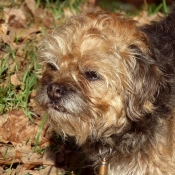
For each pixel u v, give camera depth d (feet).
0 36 29.91
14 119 26.30
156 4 49.01
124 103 21.27
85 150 23.40
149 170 22.21
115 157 22.45
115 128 21.58
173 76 22.03
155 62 21.34
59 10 34.17
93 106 21.11
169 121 21.90
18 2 34.68
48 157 25.00
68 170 24.84
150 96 21.12
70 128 21.85
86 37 20.86
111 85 20.94
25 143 25.57
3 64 28.12
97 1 47.96
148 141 21.85
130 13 40.50
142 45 21.26
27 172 24.16
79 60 20.92
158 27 24.36
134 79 21.09
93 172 24.98
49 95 21.18
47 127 26.12
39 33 31.45
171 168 22.18
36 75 26.43
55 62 21.59
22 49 29.60
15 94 27.27
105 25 21.21
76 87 21.01
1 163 24.38
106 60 20.79
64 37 21.34
